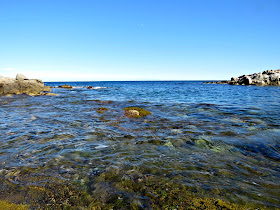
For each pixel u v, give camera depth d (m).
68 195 3.85
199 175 4.62
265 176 4.57
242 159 5.52
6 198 3.69
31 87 29.03
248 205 3.52
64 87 57.91
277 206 3.49
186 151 6.14
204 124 9.67
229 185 4.19
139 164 5.21
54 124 9.66
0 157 5.58
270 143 6.79
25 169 4.89
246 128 8.80
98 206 3.55
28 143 6.80
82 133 8.09
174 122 10.16
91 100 20.69
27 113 12.73
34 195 3.82
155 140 7.21
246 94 28.77
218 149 6.29
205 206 3.48
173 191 3.98
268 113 12.41
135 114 11.88
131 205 3.57
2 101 19.64
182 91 38.38
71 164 5.20
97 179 4.46
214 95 27.53
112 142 7.00
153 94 30.59
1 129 8.62
